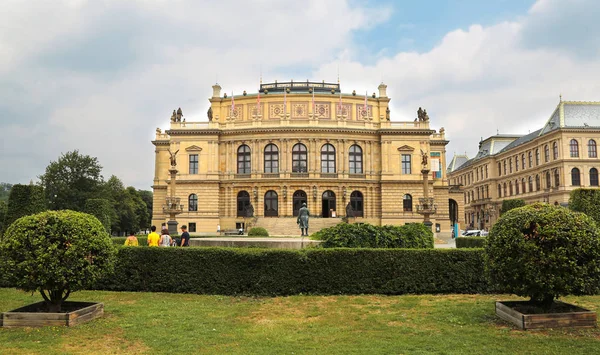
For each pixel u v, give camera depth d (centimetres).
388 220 8569
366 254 2228
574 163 10119
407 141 8762
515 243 1658
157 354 1328
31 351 1353
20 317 1631
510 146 13162
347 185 8631
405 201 8694
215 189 8644
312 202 8538
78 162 9738
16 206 3653
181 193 8669
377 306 1958
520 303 1778
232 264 2236
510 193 12975
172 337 1491
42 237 1670
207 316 1780
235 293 2214
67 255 1678
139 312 1841
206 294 2234
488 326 1622
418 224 2741
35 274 1655
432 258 2252
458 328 1598
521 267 1636
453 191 11519
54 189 9538
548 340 1438
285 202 8544
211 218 8588
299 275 2203
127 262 2319
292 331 1573
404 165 8744
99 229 1839
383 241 2527
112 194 11525
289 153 8606
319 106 9000
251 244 2747
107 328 1598
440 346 1389
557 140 10375
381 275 2219
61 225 1727
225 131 8756
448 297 2141
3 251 1698
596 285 1611
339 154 8675
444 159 9850
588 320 1589
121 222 12356
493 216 13788
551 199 10650
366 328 1612
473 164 15200
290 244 2647
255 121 8775
